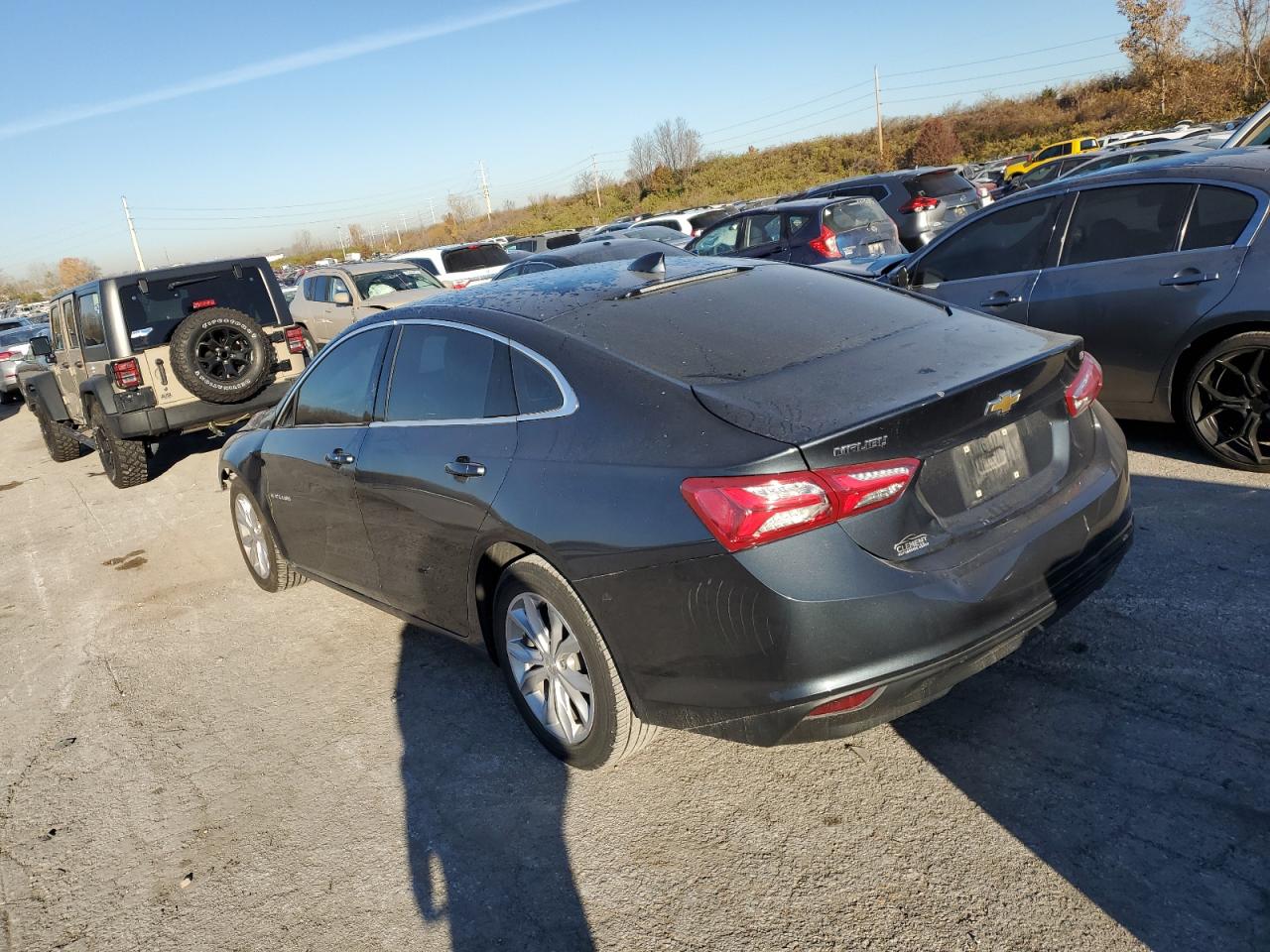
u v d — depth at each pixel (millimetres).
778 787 2910
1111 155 14570
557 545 2758
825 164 54031
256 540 5242
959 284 5879
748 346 2900
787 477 2312
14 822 3385
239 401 8219
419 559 3559
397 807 3117
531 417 3006
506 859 2781
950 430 2482
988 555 2498
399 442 3562
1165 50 34125
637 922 2449
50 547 7191
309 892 2770
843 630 2318
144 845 3129
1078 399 2908
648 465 2570
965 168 32250
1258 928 2135
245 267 8711
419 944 2500
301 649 4543
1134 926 2191
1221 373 4836
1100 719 2971
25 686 4609
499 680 3910
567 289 3488
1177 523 4320
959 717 3104
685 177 59375
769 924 2367
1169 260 4922
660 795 2967
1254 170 4766
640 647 2639
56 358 10047
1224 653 3221
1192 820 2490
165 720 4004
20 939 2746
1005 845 2508
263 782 3395
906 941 2246
